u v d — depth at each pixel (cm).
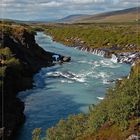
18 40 8494
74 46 12562
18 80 5738
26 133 3756
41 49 9488
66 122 2458
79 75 6969
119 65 8250
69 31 16725
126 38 12500
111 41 12700
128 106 2020
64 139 2247
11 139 3569
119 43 12294
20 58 7325
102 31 14912
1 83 4509
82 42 13688
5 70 5144
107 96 2573
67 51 11188
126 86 2294
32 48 8875
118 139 1845
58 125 2416
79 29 16925
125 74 7000
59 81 6406
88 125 2230
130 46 11644
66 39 15075
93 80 6456
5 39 7344
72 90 5675
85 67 7950
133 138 1788
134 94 2120
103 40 13112
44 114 4409
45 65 8125
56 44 13525
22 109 4469
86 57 9762
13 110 4159
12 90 5084
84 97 5222
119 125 1961
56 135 2320
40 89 5753
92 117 2228
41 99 5125
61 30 17912
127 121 1939
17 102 4581
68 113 4444
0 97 4250
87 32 15325
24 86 5725
